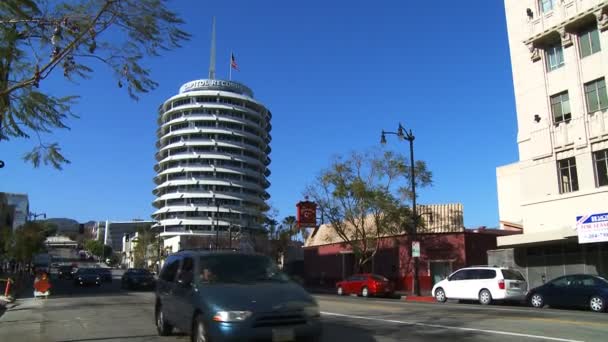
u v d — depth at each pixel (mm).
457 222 38375
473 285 25469
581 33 28500
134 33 9727
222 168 121812
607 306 19328
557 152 29156
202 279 9305
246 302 8117
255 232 90375
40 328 14492
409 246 40844
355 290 33688
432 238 39219
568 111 28938
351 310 17609
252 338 7832
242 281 9219
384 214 38750
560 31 29125
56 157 10648
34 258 77500
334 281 50312
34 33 9516
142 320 15688
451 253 38094
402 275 41000
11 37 9086
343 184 38969
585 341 10516
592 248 26844
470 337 11133
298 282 9953
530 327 12703
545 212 29297
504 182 45688
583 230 25391
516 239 29562
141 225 171250
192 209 116562
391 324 13422
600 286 19844
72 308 20719
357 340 10797
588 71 27859
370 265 44812
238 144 125312
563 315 16031
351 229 43594
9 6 8633
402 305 20344
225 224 115875
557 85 29547
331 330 12266
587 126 27562
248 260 9852
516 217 44281
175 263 11344
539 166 30047
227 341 7832
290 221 70062
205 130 122500
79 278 42000
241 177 124750
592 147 27234
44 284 29062
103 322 15414
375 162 38781
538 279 29594
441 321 14078
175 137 125312
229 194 120312
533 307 22406
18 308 22422
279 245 69625
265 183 135000
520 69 32000
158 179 130500
